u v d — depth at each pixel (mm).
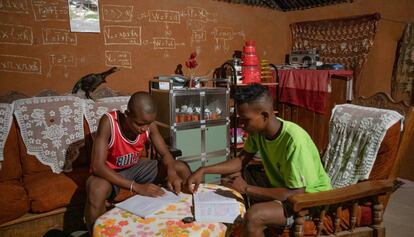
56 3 2812
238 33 3992
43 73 2816
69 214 2209
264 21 4215
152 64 3383
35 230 2090
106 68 3121
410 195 3021
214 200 1629
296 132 1648
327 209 1677
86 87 2908
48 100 2586
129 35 3205
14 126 2443
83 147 2645
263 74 3770
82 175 2404
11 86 2684
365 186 1636
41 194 2111
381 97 2238
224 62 3910
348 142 2166
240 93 1645
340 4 3754
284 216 1539
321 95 3416
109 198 2068
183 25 3533
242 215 1538
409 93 3260
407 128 1944
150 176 2287
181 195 1734
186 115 3006
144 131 1971
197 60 3693
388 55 3398
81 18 2939
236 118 3312
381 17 3404
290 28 4355
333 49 3814
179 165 2174
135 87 3309
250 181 2111
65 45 2893
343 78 3297
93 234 1416
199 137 3072
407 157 3363
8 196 2002
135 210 1543
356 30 3555
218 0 3760
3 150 2359
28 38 2719
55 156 2508
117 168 2197
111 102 2854
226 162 1969
